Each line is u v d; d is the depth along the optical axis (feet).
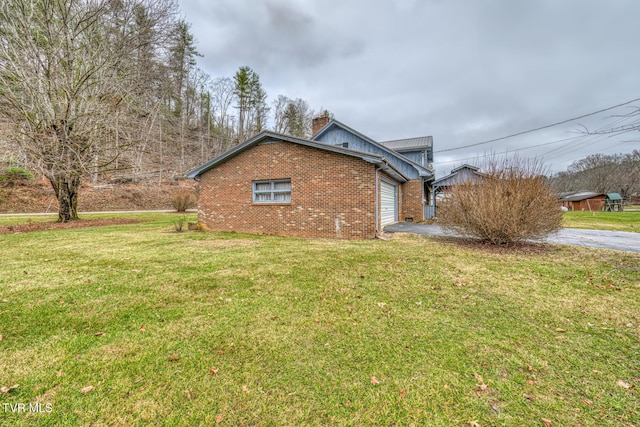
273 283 15.08
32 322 10.49
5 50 35.86
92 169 47.24
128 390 6.97
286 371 7.77
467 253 22.39
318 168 31.71
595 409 6.49
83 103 43.16
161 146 72.49
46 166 40.47
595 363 8.27
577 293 13.80
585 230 38.40
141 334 9.70
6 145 36.96
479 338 9.58
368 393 6.97
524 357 8.51
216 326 10.28
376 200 29.63
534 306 12.26
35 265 18.51
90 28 42.50
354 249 23.91
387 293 13.71
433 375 7.66
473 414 6.35
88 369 7.76
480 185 26.22
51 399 6.65
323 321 10.73
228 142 128.57
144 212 78.38
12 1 36.32
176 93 97.66
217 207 37.91
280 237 31.24
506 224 23.88
